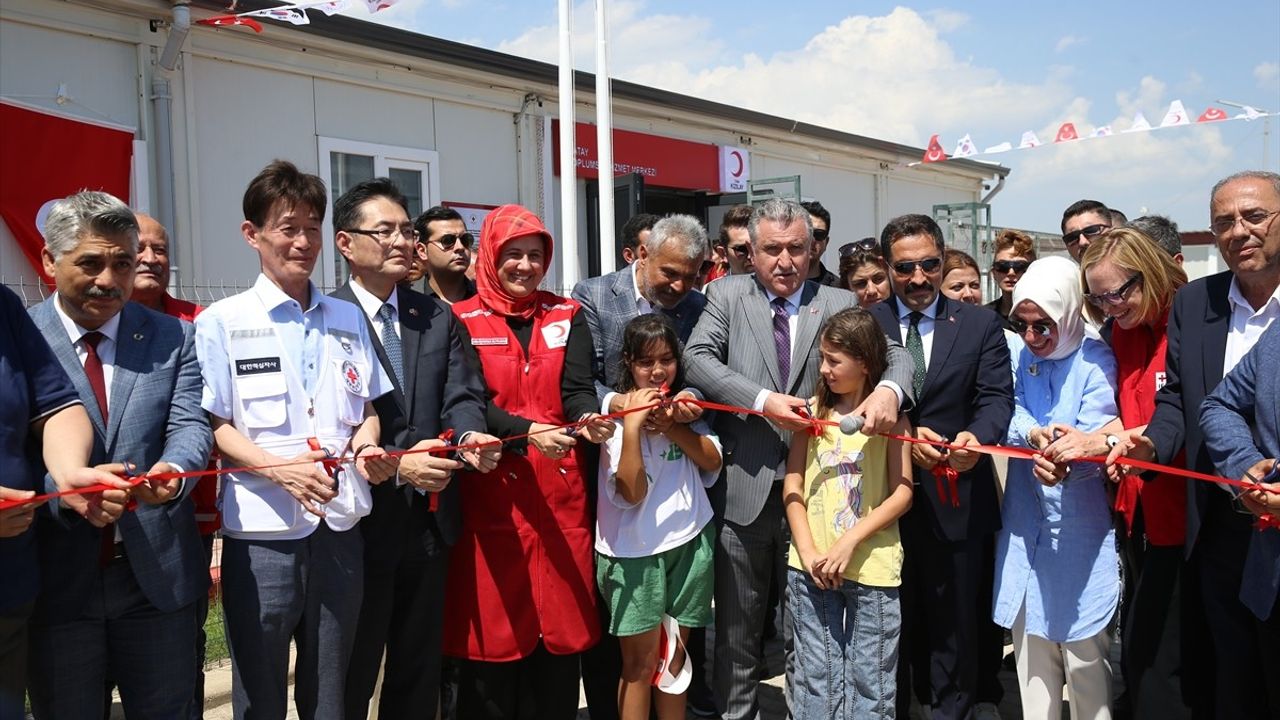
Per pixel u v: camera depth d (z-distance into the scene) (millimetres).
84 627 2545
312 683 2842
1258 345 2711
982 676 3832
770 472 3363
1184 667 3094
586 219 10633
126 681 2645
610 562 3318
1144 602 3150
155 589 2562
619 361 3688
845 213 14633
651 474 3297
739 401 3277
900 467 3225
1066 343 3293
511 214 3383
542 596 3219
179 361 2721
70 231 2479
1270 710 2826
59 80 6551
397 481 2984
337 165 8297
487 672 3275
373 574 3076
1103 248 3174
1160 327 3207
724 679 3453
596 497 3467
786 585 3445
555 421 3336
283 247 2826
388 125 8672
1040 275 3270
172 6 6941
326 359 2902
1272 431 2633
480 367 3307
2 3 6230
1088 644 3207
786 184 13211
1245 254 2779
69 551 2482
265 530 2717
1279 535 2648
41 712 2551
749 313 3445
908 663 3730
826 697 3236
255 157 7695
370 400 3031
